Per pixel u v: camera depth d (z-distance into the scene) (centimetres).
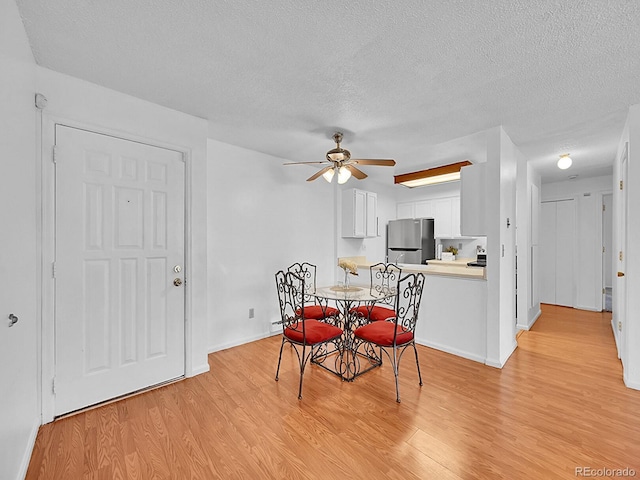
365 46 172
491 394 238
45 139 195
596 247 512
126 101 231
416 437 186
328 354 316
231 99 239
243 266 359
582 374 274
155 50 179
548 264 567
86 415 207
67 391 206
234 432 191
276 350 337
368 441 182
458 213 543
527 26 154
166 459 167
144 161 241
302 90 224
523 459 167
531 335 389
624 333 272
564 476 155
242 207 359
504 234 305
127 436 186
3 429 131
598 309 510
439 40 166
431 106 248
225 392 242
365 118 273
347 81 211
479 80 208
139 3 142
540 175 500
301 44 172
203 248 276
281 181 403
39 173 191
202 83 216
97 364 219
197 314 272
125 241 231
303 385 255
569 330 409
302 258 428
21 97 159
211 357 316
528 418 206
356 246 516
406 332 253
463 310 321
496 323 291
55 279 199
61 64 192
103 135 221
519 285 412
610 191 497
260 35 164
